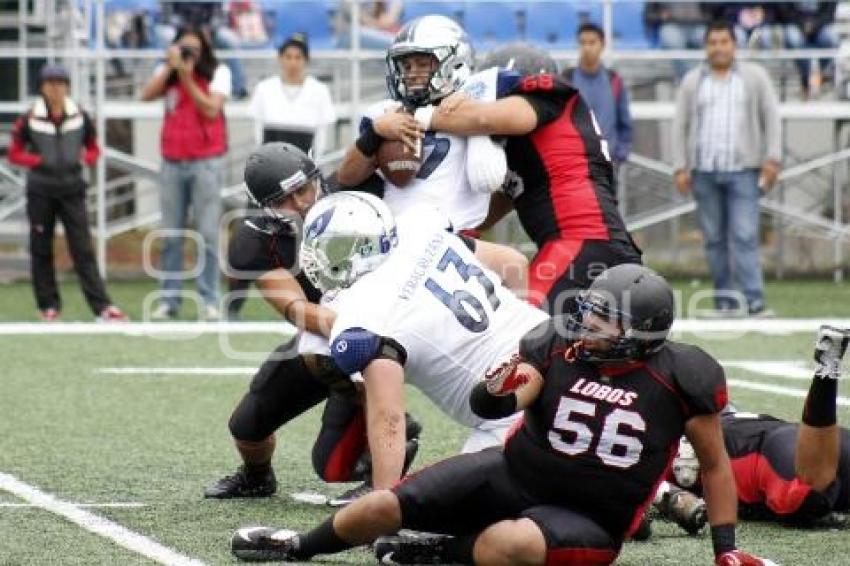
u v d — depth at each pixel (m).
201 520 21.83
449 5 52.19
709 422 17.89
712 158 46.28
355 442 22.55
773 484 21.25
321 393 22.72
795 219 57.16
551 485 18.03
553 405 17.84
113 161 55.16
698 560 19.58
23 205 55.31
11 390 33.72
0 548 19.97
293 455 27.05
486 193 24.31
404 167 23.91
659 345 17.69
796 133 56.88
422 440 28.11
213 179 45.72
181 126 45.59
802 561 19.56
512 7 52.00
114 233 55.00
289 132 46.84
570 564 17.83
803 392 33.22
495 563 17.89
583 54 47.03
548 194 24.78
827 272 58.50
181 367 37.19
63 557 19.48
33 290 50.66
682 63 53.56
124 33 52.34
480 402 17.69
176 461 26.19
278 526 21.48
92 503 22.86
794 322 45.16
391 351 19.45
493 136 24.41
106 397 32.91
